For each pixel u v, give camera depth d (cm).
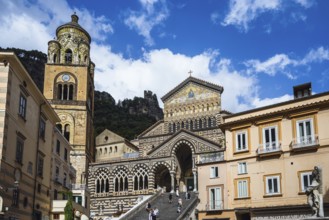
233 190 4741
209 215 4800
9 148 3591
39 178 4534
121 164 8369
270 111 4691
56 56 8919
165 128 9225
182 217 5028
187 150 8194
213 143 7612
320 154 4184
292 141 4403
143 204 5650
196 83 9175
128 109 17400
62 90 8612
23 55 14412
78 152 8262
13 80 3716
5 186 3475
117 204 8088
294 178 4306
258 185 4553
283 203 4303
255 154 4666
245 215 4684
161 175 8306
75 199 6372
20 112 3928
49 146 4994
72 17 9531
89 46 9375
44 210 4725
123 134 14338
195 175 7506
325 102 4219
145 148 9156
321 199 3325
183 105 9188
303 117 4400
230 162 4862
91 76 9369
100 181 8475
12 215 3622
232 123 4941
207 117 8844
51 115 5028
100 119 15325
